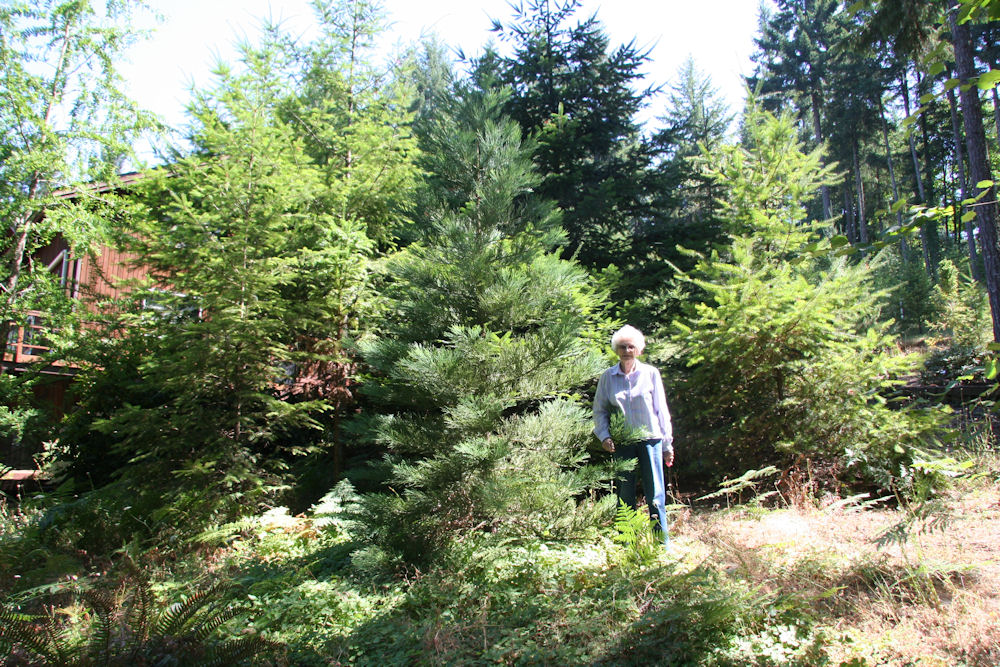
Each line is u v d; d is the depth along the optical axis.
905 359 6.20
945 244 33.09
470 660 3.28
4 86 9.66
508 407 5.84
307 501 7.56
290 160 8.16
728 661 3.06
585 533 5.29
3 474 8.80
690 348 7.11
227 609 3.60
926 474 5.60
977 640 2.97
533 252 6.14
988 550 3.97
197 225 6.83
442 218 6.12
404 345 5.67
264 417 7.29
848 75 34.00
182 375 6.70
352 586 4.62
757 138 7.43
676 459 7.42
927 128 34.44
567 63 11.21
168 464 6.87
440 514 5.12
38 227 9.90
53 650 3.07
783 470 6.35
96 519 5.89
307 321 7.41
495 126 6.71
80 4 10.12
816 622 3.37
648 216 10.65
